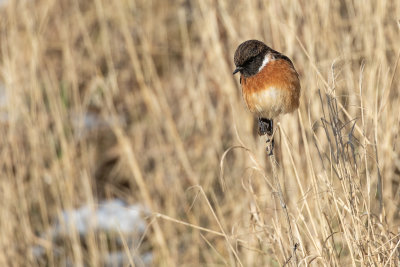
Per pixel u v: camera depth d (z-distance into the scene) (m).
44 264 11.80
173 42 15.39
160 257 11.92
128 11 15.08
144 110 14.58
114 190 13.76
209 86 13.26
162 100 13.52
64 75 14.50
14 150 12.04
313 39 10.24
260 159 11.40
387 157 9.66
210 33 12.13
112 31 15.19
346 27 10.95
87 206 12.85
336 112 7.95
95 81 14.35
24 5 13.31
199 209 12.66
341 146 7.58
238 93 11.92
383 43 10.07
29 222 11.82
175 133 12.96
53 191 12.45
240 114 11.81
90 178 12.96
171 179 13.20
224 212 12.11
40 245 12.05
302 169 10.30
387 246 7.61
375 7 10.67
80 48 15.00
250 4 11.53
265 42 11.48
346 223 7.61
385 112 9.82
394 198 9.70
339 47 10.56
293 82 8.50
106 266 11.83
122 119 14.36
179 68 15.04
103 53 15.01
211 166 12.91
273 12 10.95
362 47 10.74
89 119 14.45
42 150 12.47
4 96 13.48
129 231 12.41
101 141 14.37
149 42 15.10
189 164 12.81
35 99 12.44
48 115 13.48
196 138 13.50
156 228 11.71
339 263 7.75
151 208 12.20
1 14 13.64
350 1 10.99
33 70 12.48
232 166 12.79
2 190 11.80
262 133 8.88
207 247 12.04
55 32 15.01
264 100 8.57
